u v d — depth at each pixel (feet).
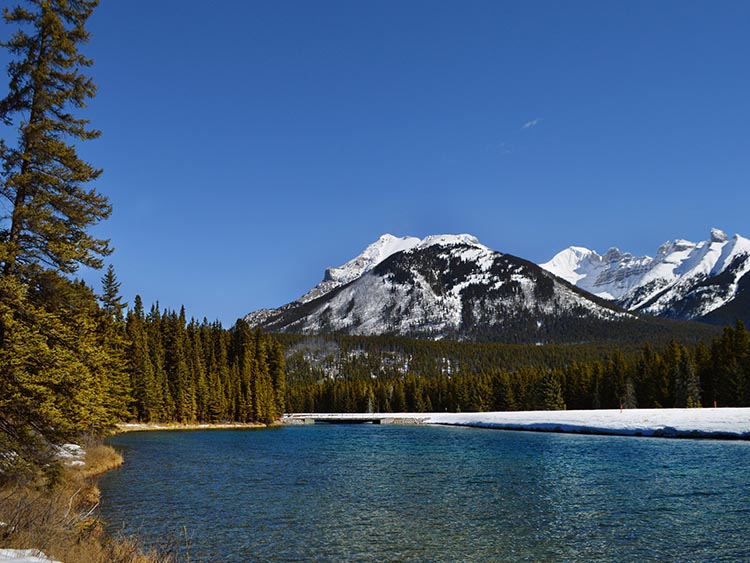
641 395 363.56
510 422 288.30
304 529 65.46
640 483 92.12
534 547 57.11
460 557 54.29
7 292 51.37
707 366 334.44
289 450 167.63
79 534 44.50
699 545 56.34
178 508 77.20
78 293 62.28
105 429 67.00
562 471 109.29
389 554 55.36
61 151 61.26
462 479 101.96
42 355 52.75
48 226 57.77
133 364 310.65
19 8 61.93
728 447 144.77
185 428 322.55
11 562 30.37
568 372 444.96
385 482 99.60
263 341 458.91
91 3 65.98
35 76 60.75
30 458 54.65
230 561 53.42
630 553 54.34
